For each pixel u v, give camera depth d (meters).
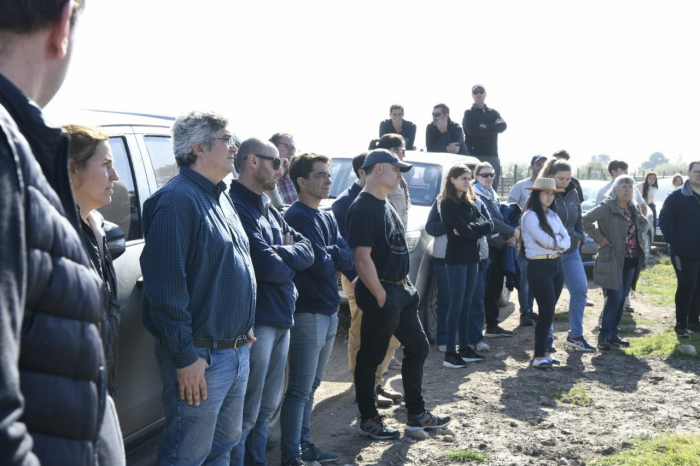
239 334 2.82
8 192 0.84
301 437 4.12
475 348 6.96
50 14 1.06
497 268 7.54
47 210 0.94
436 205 6.58
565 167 6.64
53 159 1.07
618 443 4.50
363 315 4.34
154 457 3.25
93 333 0.99
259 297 3.33
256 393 3.35
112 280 2.44
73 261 0.98
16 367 0.80
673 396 5.61
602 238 6.96
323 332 3.92
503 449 4.38
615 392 5.70
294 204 4.04
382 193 4.26
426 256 6.97
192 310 2.69
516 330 8.01
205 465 2.94
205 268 2.69
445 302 6.80
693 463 4.07
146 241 2.65
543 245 6.22
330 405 5.27
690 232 7.61
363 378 4.49
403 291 4.34
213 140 2.76
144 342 3.01
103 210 2.94
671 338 7.49
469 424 4.83
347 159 8.61
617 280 6.95
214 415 2.75
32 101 1.04
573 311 7.18
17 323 0.81
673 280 11.51
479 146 10.94
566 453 4.32
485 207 6.88
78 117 3.04
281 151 4.93
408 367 4.61
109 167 2.49
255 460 3.67
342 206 5.19
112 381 2.46
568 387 5.81
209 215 2.73
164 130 3.65
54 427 0.93
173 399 2.74
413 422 4.64
